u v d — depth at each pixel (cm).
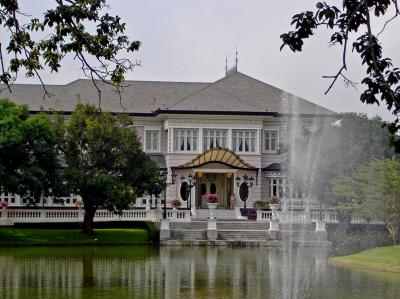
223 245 5031
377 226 5241
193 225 5525
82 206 5875
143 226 5609
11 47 1644
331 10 1155
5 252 4131
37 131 4853
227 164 6694
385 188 4531
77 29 1636
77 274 3011
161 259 3791
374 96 1190
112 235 5109
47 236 4962
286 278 2923
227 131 6956
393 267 3272
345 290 2562
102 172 5056
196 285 2677
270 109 7162
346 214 5009
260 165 6956
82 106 5144
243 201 6806
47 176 5000
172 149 6894
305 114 6638
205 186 6981
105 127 4941
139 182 5216
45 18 1559
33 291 2467
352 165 5297
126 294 2417
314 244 4972
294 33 1180
